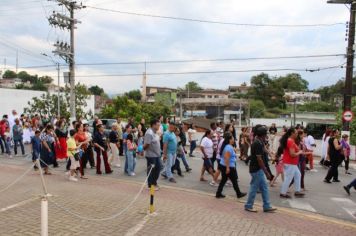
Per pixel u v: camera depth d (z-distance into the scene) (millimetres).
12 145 20953
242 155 18391
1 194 9930
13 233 6707
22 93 40500
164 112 44531
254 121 67312
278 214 8656
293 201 10273
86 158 14867
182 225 7512
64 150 15234
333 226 7945
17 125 18266
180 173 13680
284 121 62594
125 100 41031
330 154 13258
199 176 13727
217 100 76000
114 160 15586
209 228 7359
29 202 9055
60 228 7066
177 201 9586
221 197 10188
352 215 9078
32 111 36062
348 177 14891
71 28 25969
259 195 10742
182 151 14383
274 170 15422
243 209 8984
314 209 9516
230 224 7672
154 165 10164
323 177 14438
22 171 13906
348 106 21547
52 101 36969
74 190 10617
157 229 7211
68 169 13781
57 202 9094
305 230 7516
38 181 11906
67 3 25438
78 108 37906
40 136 13672
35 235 6617
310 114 55156
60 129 15250
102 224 7422
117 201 9391
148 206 8961
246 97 95375
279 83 95875
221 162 10125
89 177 13031
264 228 7477
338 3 21453
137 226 7352
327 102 84625
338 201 10422
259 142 8680
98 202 9227
